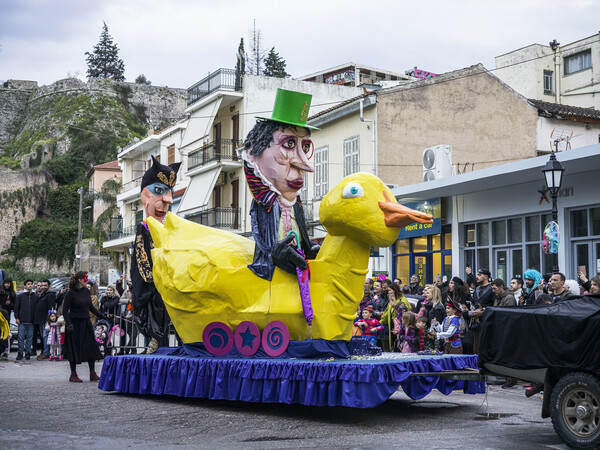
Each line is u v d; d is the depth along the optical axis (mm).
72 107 87188
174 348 10648
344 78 58219
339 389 8102
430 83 23891
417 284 16484
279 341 9023
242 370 8938
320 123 26094
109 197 58281
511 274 18062
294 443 6965
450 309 11227
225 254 9578
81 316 11938
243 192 32031
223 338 9461
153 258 10734
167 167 12836
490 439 7203
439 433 7535
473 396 10609
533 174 16000
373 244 8852
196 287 9555
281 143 9461
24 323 16875
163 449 6641
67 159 74750
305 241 9680
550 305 7465
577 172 15906
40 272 63469
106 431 7566
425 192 19109
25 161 77875
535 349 7289
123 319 14789
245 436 7340
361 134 23984
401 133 23500
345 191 8781
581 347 6863
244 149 9711
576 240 16297
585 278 11586
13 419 8156
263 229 9391
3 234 67125
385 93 23438
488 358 7762
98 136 79625
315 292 8945
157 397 10094
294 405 9438
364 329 12062
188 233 10352
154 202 12594
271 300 9078
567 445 6832
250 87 31875
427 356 9312
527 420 8438
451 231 20016
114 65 107812
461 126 23984
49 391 10664
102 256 53750
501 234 18422
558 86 36469
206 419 8352
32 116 92062
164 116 93875
